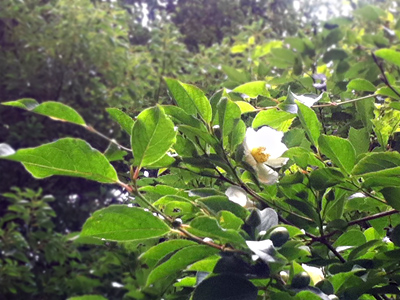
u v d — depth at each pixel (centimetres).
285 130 60
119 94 163
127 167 63
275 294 36
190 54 193
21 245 161
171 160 48
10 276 161
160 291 60
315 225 52
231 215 39
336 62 108
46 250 168
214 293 35
